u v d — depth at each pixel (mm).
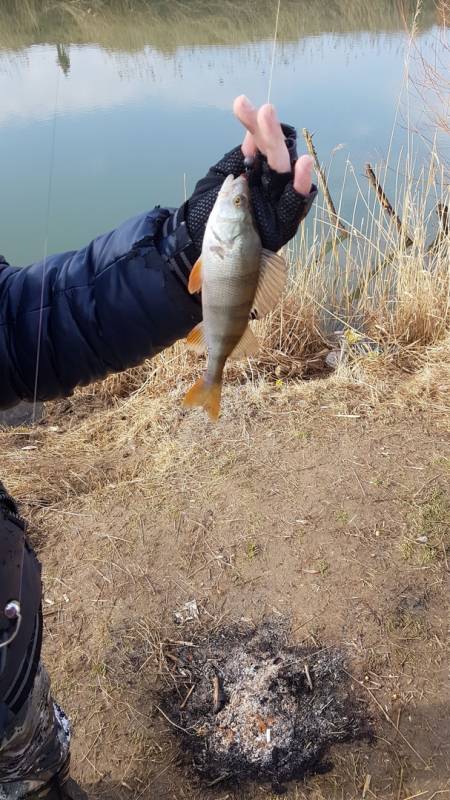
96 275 642
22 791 710
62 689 1060
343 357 1900
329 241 2482
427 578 1187
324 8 8258
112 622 1157
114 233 651
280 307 1894
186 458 1505
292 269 2115
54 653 1114
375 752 957
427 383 1693
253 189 607
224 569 1236
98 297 639
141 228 636
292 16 8070
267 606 1168
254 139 583
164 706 1032
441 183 2287
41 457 1594
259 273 625
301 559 1239
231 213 585
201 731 999
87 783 944
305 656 1083
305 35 7180
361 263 2211
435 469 1417
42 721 667
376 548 1247
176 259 628
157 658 1097
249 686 1047
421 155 2557
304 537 1280
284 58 6324
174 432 1604
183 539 1303
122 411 1743
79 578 1243
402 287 1972
